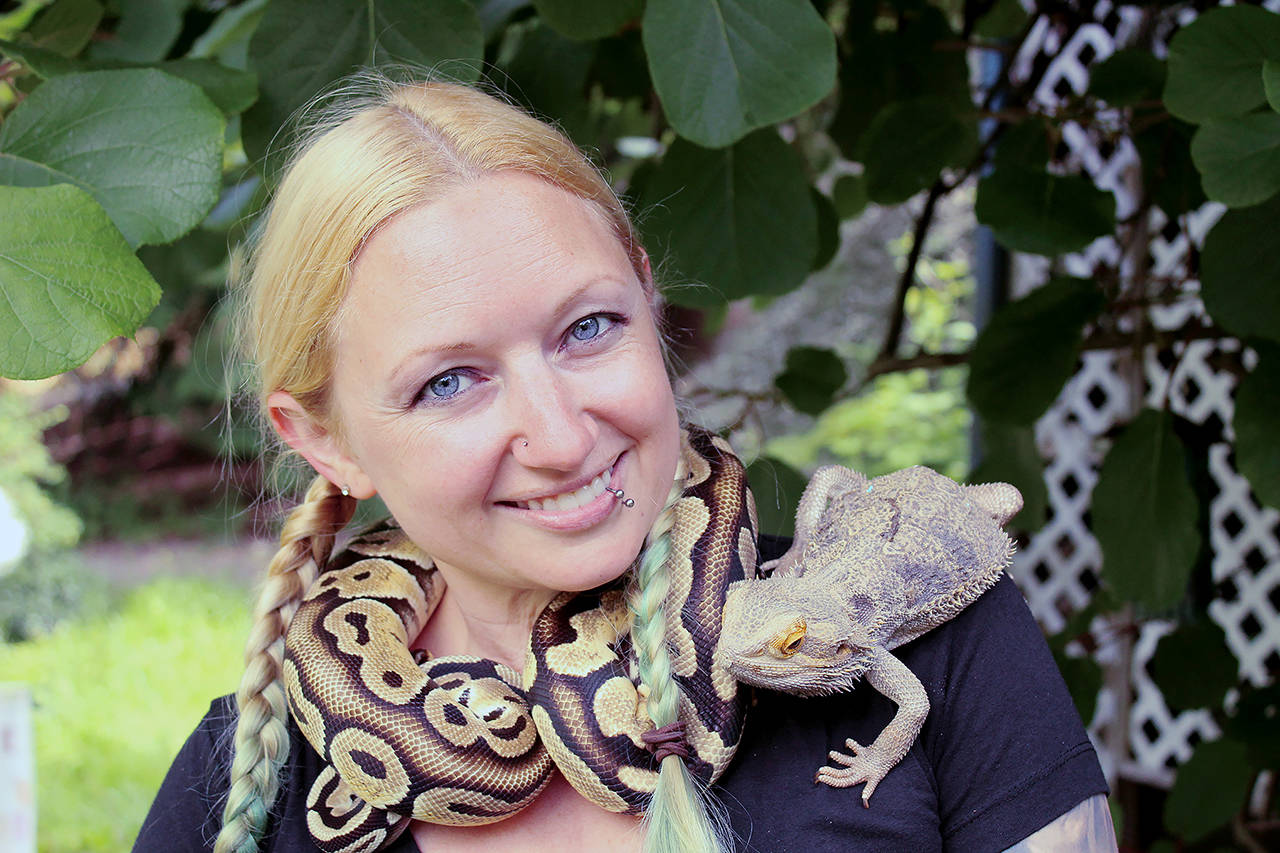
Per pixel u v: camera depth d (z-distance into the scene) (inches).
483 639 36.7
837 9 64.9
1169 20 64.1
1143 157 54.3
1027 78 67.5
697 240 44.2
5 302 33.7
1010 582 36.0
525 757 34.1
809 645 33.3
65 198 34.7
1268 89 37.1
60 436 215.5
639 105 66.7
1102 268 54.4
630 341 33.4
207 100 37.0
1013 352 48.7
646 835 33.0
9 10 50.3
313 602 37.0
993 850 33.3
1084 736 33.9
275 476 40.9
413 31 40.0
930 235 128.6
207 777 36.8
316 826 34.5
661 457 33.8
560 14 41.6
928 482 37.4
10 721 66.6
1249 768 55.2
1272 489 44.4
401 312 32.4
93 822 98.1
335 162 33.2
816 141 88.8
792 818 33.6
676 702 33.4
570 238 32.8
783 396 56.9
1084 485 81.3
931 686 34.6
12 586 152.8
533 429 32.3
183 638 146.3
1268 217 41.9
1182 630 55.6
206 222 55.8
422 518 33.6
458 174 32.7
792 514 46.6
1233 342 68.9
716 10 38.2
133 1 46.6
